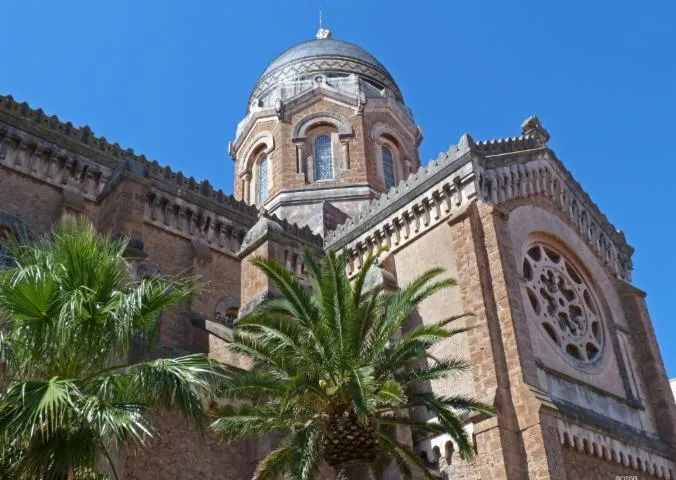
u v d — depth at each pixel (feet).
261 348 60.44
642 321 107.45
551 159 108.78
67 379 41.09
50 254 46.29
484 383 79.92
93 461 40.68
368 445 55.72
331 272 60.70
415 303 62.64
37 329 42.32
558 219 105.91
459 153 94.89
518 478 73.92
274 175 134.72
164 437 64.28
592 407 89.20
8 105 90.68
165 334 90.58
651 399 101.09
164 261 97.96
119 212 87.45
